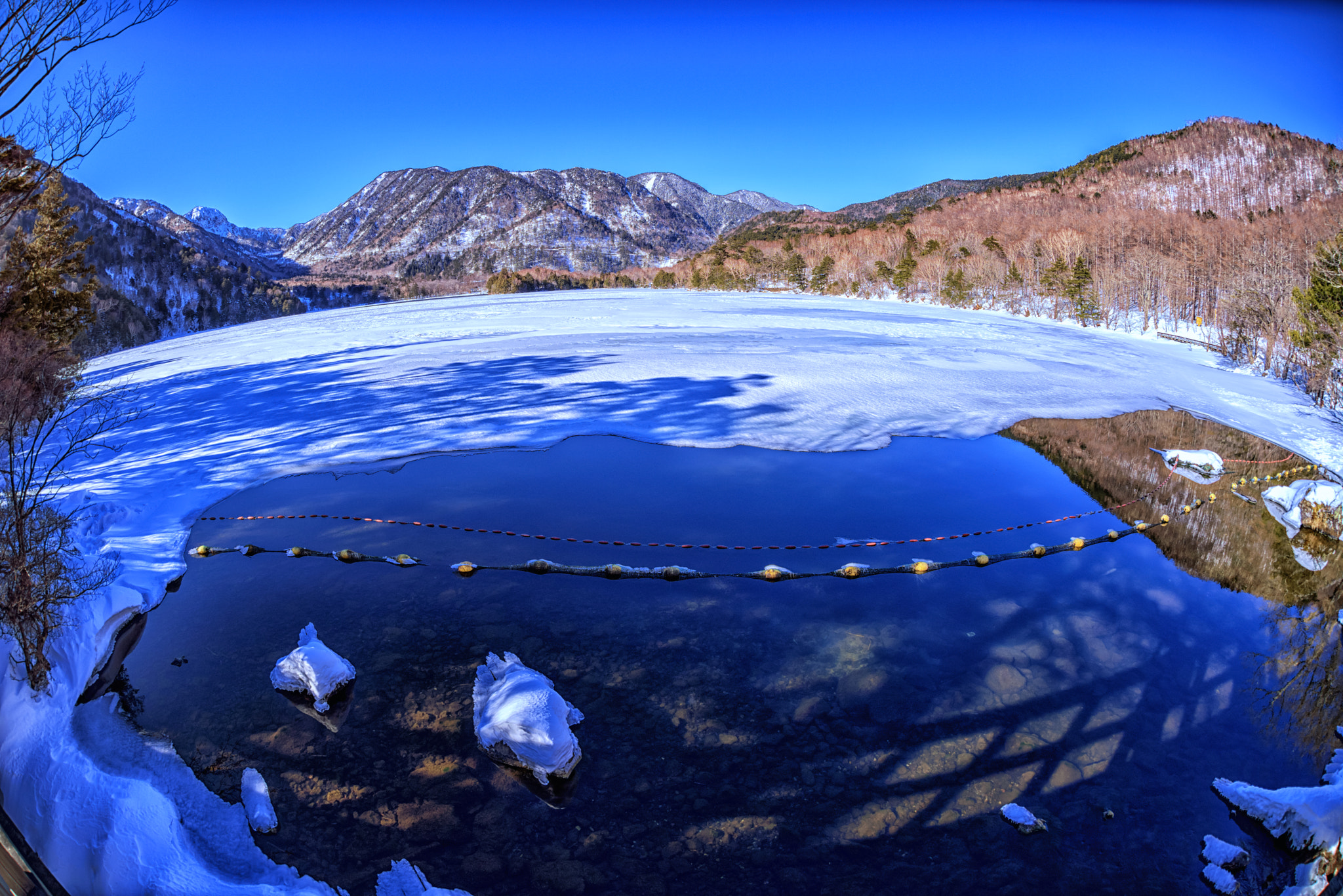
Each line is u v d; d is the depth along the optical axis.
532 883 3.77
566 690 5.41
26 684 4.94
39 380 7.34
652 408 14.08
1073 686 5.57
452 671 5.64
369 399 14.94
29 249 12.06
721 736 4.93
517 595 6.89
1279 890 3.77
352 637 6.13
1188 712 5.27
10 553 5.00
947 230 80.50
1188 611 6.85
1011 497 9.89
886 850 4.01
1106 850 4.02
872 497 9.71
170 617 6.46
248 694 5.34
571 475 10.40
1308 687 5.59
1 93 4.98
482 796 4.38
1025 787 4.49
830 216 175.88
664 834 4.11
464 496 9.56
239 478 10.16
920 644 6.11
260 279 126.25
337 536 8.27
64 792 4.20
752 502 9.44
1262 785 4.54
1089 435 13.52
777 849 4.00
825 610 6.68
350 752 4.74
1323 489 9.21
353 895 3.68
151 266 89.75
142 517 8.58
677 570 7.27
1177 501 10.08
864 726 5.04
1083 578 7.50
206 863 3.81
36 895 3.05
